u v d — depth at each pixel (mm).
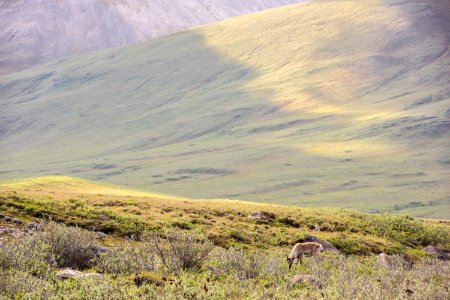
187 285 12938
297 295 13289
